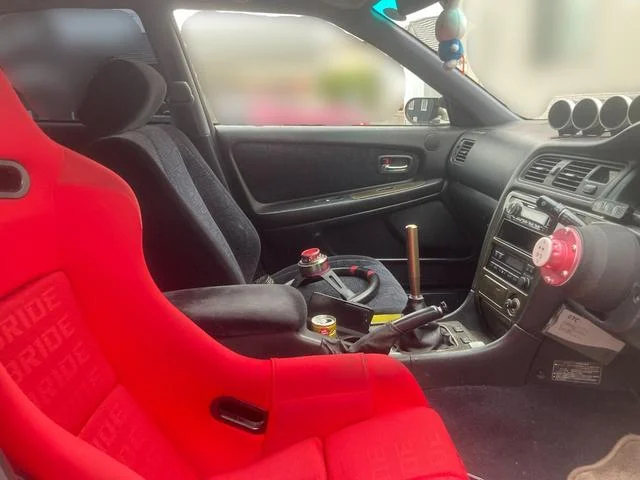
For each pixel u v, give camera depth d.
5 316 0.81
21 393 0.67
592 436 1.70
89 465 0.66
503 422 1.76
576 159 1.72
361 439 1.11
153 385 1.07
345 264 2.25
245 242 2.03
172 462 1.09
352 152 2.48
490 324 1.99
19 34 2.17
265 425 1.15
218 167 2.33
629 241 1.29
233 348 1.38
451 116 2.52
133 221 1.01
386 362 1.17
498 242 1.89
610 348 1.65
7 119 0.85
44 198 0.91
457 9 2.08
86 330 0.98
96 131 1.54
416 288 1.88
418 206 2.52
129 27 2.19
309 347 1.38
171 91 2.23
